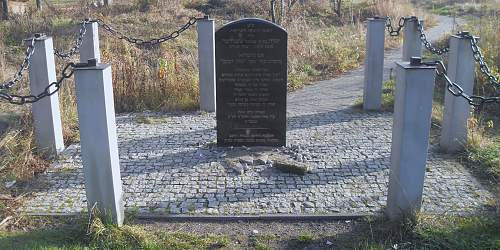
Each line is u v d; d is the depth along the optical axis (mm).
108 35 14195
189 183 6426
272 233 5289
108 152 5016
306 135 8172
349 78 12234
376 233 5148
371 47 9172
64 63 10828
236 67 7363
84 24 9227
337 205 5836
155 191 6199
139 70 10320
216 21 19000
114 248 4879
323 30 17609
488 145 7348
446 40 14734
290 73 12078
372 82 9344
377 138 8000
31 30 16344
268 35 7234
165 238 5129
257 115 7535
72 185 6398
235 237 5207
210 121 8969
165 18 18656
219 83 7438
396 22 18203
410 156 5039
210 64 9312
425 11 23969
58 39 15148
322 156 7285
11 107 9086
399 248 4859
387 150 7492
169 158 7238
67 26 16797
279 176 6629
